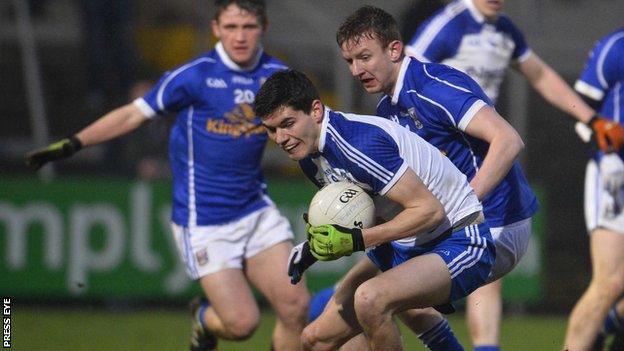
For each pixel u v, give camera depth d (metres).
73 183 38.34
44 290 38.22
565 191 40.88
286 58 42.56
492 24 25.33
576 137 40.94
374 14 19.81
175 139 25.14
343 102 41.03
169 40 43.50
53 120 42.81
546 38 41.50
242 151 24.66
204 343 26.06
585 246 40.91
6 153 42.50
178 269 38.47
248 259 24.86
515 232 21.20
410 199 18.31
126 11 41.75
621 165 25.28
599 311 25.27
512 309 40.94
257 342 32.94
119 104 41.66
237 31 24.19
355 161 18.25
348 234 18.30
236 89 24.59
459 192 19.28
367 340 20.47
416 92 19.84
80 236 38.28
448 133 20.06
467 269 19.19
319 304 23.98
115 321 37.31
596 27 42.16
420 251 19.64
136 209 38.38
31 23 42.97
